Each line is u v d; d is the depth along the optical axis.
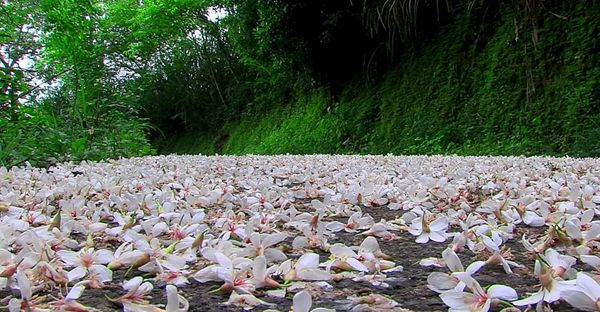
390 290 0.91
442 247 1.32
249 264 0.92
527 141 7.68
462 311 0.73
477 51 9.56
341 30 11.77
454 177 3.13
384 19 10.73
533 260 1.14
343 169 4.05
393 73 11.24
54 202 2.18
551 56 8.09
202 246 1.15
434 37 10.58
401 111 10.54
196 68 19.62
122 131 6.86
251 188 2.65
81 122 6.17
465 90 9.47
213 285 0.95
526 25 8.57
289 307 0.80
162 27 18.52
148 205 1.85
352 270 1.03
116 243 1.35
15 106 5.09
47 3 7.08
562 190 2.15
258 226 1.47
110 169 3.99
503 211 1.63
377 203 2.19
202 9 18.56
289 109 14.93
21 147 4.79
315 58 12.48
